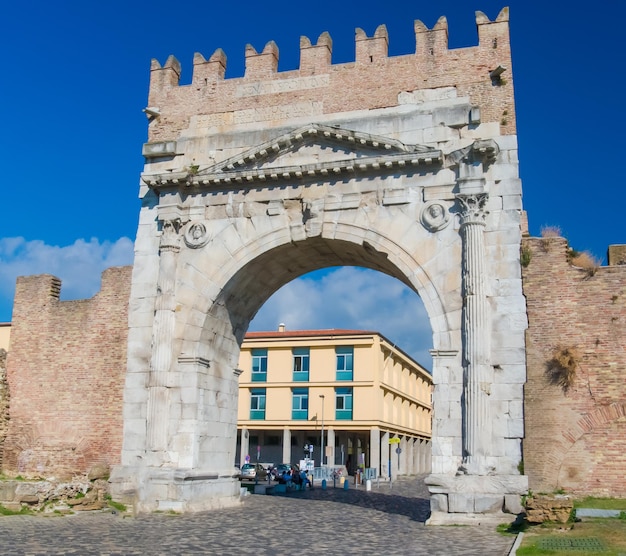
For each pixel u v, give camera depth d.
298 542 20.20
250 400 74.19
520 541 18.64
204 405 30.72
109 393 32.53
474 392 26.06
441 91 30.19
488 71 29.91
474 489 24.97
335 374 71.69
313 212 30.09
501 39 30.14
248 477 58.09
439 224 28.38
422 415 94.38
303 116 31.86
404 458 82.00
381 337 72.44
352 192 29.94
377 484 60.16
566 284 27.16
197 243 31.44
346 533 22.47
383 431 73.06
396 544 19.84
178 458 29.42
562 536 19.36
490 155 27.95
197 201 32.03
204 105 33.69
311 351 73.06
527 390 26.58
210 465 30.98
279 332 77.56
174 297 31.12
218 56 34.16
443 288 27.89
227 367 33.50
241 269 30.95
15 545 17.75
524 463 25.94
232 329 33.72
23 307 35.50
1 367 34.44
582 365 26.36
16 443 33.56
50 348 34.31
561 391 26.34
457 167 28.69
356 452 77.94
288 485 47.03
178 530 22.36
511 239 27.59
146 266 32.16
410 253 28.61
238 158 31.12
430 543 20.02
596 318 26.62
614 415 25.70
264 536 21.44
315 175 30.25
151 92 34.81
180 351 30.61
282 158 31.08
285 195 30.86
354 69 31.73
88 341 33.66
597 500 24.70
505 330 26.89
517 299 27.05
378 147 29.47
